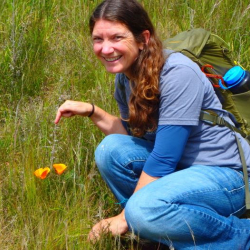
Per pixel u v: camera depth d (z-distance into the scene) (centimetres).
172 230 192
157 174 200
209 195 196
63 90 288
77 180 235
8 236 214
